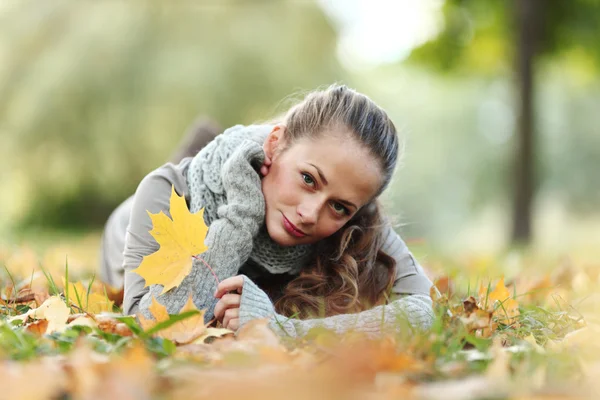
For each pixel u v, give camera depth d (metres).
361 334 1.82
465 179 34.50
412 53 11.90
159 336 1.85
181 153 3.53
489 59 12.12
